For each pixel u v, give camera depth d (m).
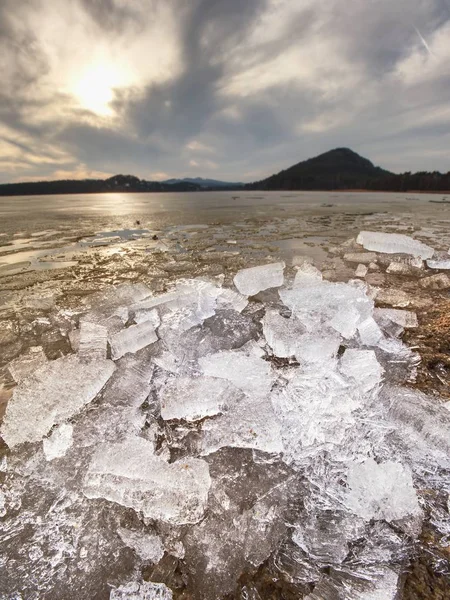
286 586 1.14
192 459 1.54
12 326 3.29
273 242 7.75
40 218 14.84
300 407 1.83
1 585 1.17
